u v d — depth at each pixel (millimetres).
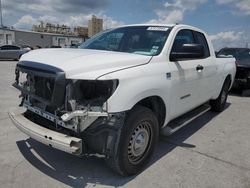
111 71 3035
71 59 3139
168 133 4148
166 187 3273
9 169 3527
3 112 6031
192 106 4887
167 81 3768
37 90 3410
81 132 3045
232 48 11477
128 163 3328
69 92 2938
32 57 3508
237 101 8594
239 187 3342
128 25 4727
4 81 10953
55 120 3127
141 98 3270
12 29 55156
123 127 3150
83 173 3508
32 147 4203
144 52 3938
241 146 4672
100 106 2998
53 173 3480
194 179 3482
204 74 5039
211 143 4750
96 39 4750
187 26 4688
